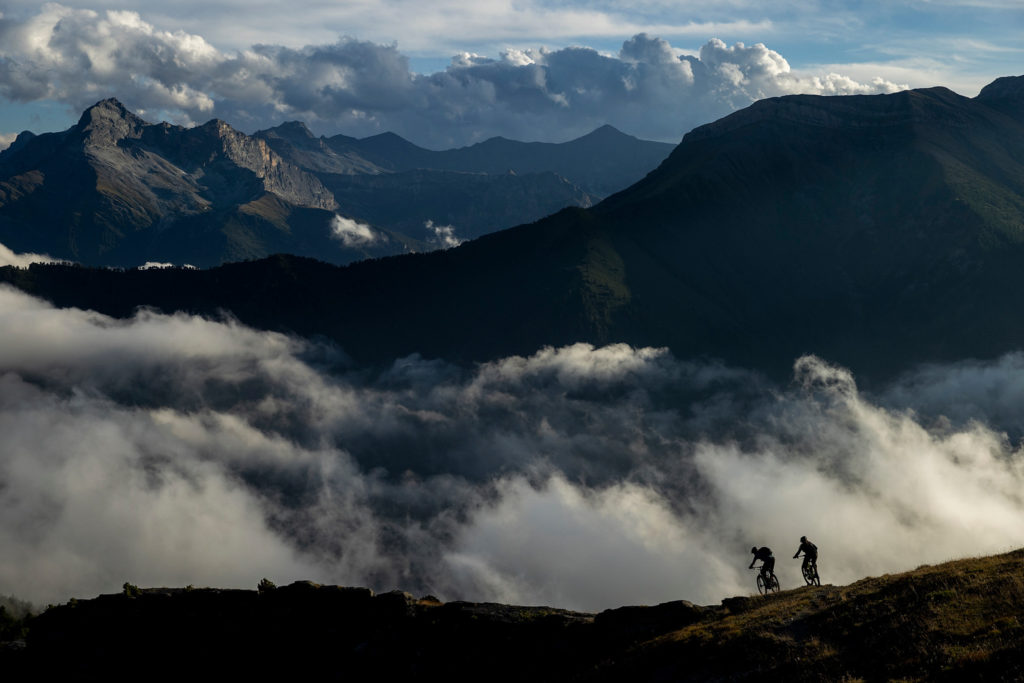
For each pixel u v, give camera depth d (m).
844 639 30.16
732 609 38.75
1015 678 23.22
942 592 30.56
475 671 41.81
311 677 45.56
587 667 37.84
